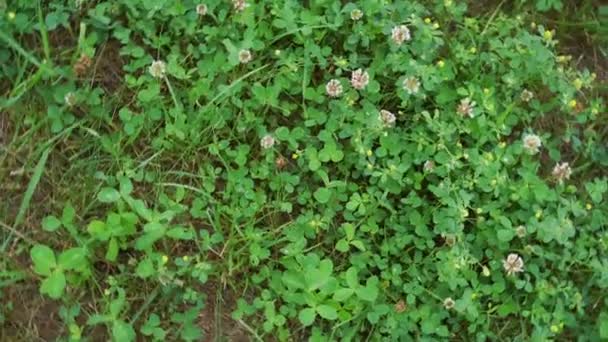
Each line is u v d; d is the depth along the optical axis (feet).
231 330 2.71
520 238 2.72
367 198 2.71
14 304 2.64
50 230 2.57
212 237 2.67
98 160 2.71
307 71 2.78
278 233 2.72
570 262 2.71
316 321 2.68
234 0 2.75
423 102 2.83
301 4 2.87
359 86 2.75
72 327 2.53
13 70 2.72
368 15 2.81
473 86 2.77
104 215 2.70
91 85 2.78
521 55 2.84
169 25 2.78
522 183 2.73
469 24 2.90
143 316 2.65
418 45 2.81
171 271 2.61
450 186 2.69
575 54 3.07
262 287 2.71
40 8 2.70
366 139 2.72
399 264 2.70
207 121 2.72
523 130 2.90
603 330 2.61
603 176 2.93
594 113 2.88
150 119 2.74
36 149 2.70
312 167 2.70
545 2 2.99
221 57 2.77
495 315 2.70
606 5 3.08
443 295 2.67
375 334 2.65
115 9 2.75
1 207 2.68
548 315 2.67
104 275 2.66
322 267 2.55
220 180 2.77
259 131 2.75
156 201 2.71
